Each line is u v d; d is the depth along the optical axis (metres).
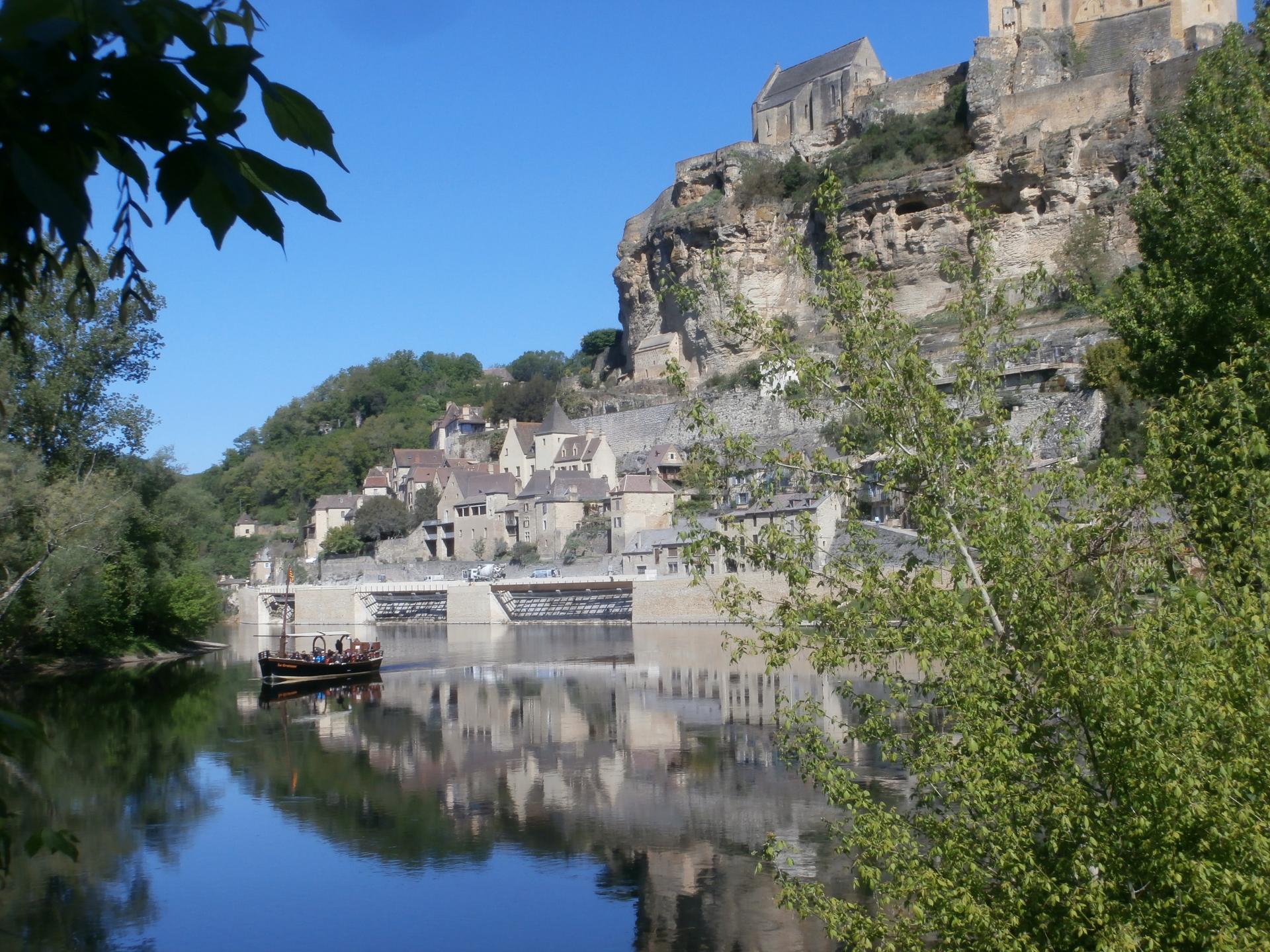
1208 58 33.22
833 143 131.25
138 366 60.62
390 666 73.25
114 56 3.79
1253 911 11.21
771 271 122.25
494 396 179.62
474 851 29.80
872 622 14.98
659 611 93.50
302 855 29.58
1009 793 12.63
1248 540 14.00
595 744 43.06
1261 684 11.97
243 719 50.81
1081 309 94.69
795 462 16.03
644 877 27.41
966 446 15.53
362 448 183.38
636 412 132.50
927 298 111.38
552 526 121.12
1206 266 30.33
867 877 14.02
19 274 4.43
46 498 52.31
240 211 4.12
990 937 12.32
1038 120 107.31
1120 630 14.01
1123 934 10.84
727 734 43.81
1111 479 14.86
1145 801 11.54
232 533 170.88
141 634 78.69
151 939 24.06
